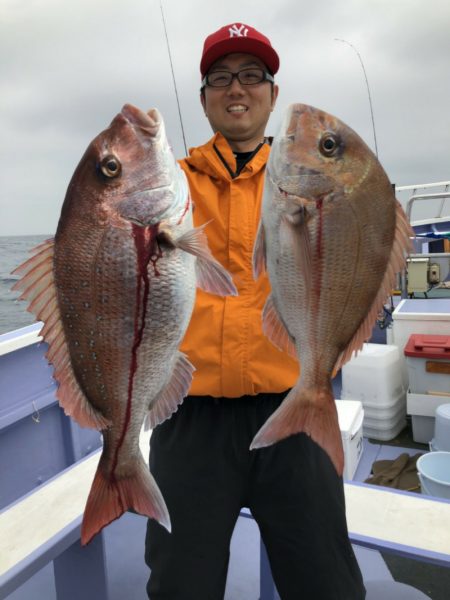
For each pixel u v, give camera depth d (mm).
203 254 1280
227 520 1748
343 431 3432
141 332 1324
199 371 1742
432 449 3732
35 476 3355
